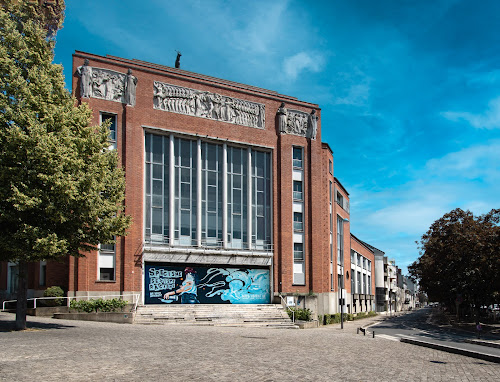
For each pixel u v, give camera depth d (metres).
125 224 22.25
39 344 15.09
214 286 38.84
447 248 45.94
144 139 37.41
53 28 29.25
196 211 38.94
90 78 35.56
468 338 30.56
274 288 41.09
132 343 16.66
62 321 26.83
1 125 19.73
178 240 37.81
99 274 34.00
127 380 10.01
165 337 19.64
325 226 46.31
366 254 81.56
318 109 46.03
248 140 41.84
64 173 19.55
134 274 34.91
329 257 46.41
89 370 10.99
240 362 13.23
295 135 44.25
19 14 24.23
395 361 15.53
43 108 20.19
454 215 46.88
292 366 13.01
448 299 59.19
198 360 13.21
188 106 39.34
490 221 44.97
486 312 63.00
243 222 41.09
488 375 13.13
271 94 44.91
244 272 40.41
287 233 42.28
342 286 39.44
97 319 29.72
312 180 44.34
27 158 19.28
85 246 22.39
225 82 42.66
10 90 20.23
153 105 37.91
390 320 62.00
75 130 21.48
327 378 11.30
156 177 37.75
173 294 36.97
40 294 34.22
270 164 43.16
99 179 21.36
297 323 35.72
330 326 40.91
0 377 9.95
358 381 11.11
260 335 23.86
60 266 33.56
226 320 33.06
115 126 36.19
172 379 10.29
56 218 19.30
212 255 38.69
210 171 40.28
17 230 19.45
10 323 22.78
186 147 39.38
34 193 18.89
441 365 15.00
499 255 40.59
